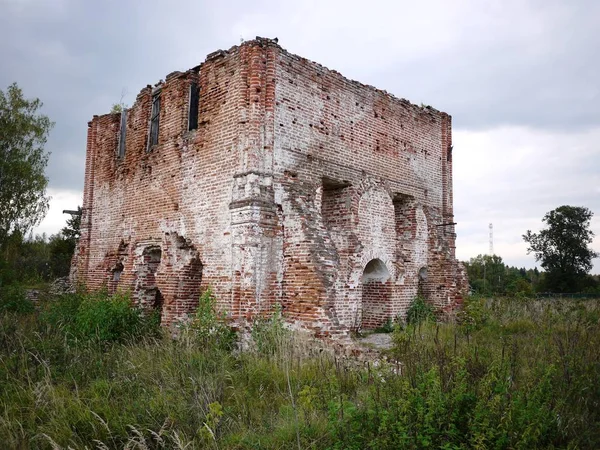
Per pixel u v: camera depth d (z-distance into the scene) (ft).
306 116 41.45
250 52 38.50
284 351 28.68
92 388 24.91
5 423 20.20
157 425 20.26
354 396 22.30
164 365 27.53
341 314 42.37
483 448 14.05
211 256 39.17
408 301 50.52
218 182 39.50
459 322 45.09
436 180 56.54
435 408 15.88
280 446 18.19
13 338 33.63
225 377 25.41
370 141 47.80
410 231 52.65
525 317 45.52
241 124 37.86
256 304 35.55
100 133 58.70
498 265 195.11
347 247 44.11
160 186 46.29
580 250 178.60
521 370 22.31
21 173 84.64
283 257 38.04
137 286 47.75
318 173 41.91
